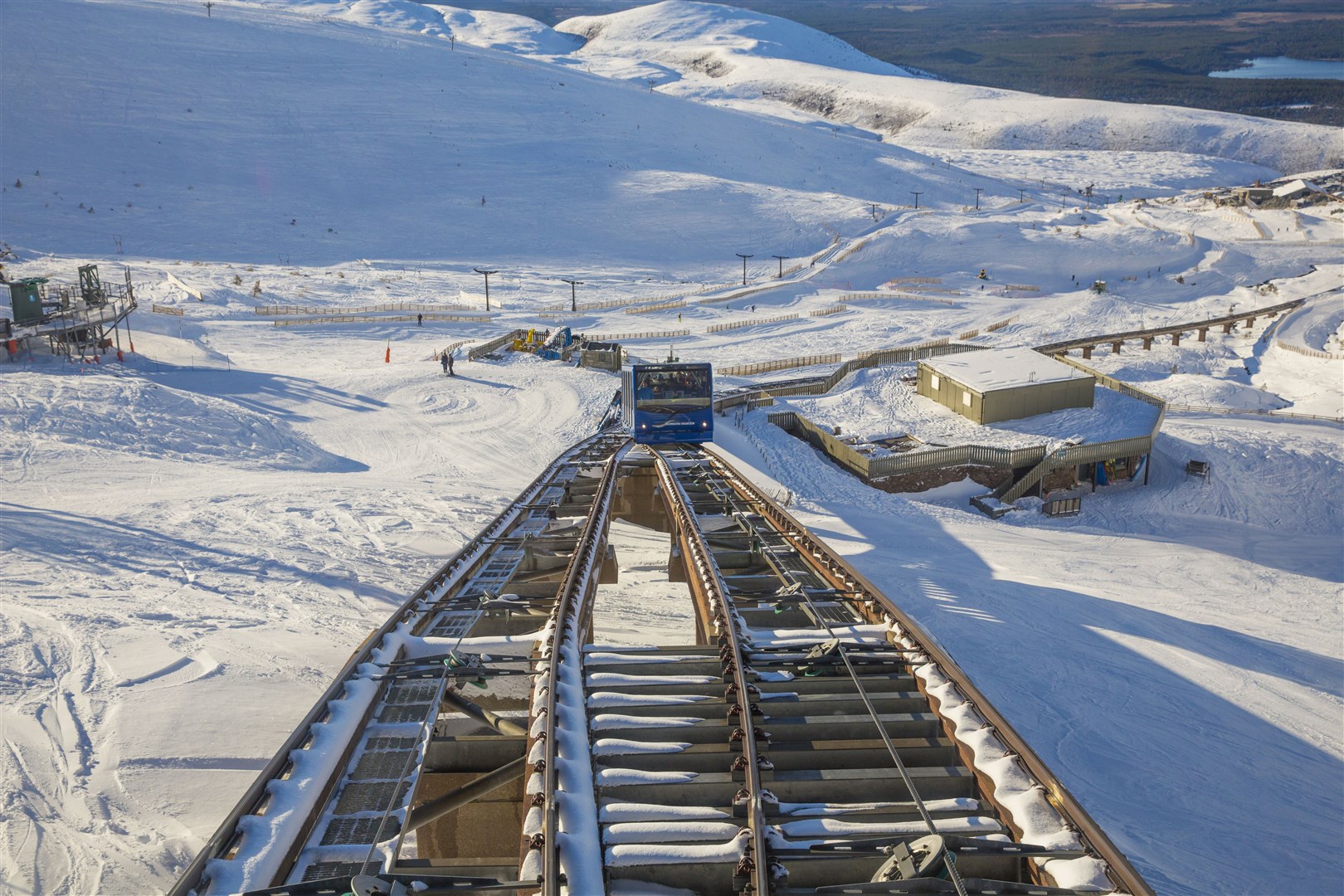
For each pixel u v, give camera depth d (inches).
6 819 375.9
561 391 2052.2
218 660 561.0
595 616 861.2
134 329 2529.5
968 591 1047.6
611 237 5753.0
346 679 394.3
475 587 573.9
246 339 2755.9
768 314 4030.5
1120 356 3260.3
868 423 2070.6
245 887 259.9
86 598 649.0
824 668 448.8
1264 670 855.7
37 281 1830.7
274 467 1350.9
